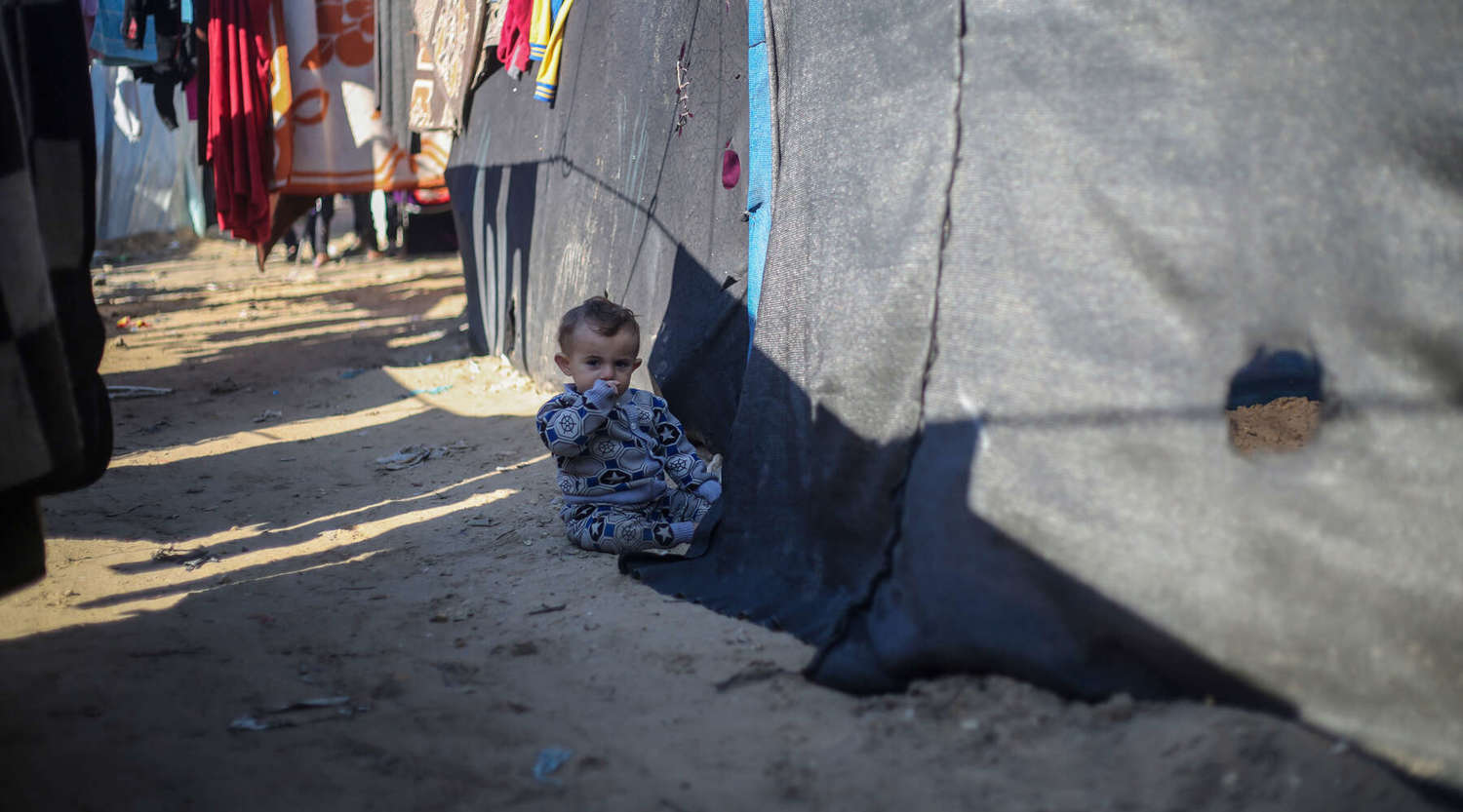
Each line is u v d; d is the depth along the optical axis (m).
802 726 2.28
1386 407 2.04
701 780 2.06
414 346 9.02
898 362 2.74
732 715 2.35
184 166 20.92
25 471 2.43
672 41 5.04
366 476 4.91
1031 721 2.16
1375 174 2.14
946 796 1.95
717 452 4.74
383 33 8.73
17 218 2.44
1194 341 2.21
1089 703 2.18
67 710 2.40
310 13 9.20
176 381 7.66
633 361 3.69
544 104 6.65
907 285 2.71
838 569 2.92
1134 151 2.35
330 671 2.65
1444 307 2.03
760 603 3.01
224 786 2.06
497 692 2.51
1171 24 2.36
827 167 3.11
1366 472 2.02
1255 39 2.27
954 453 2.45
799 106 3.34
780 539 3.19
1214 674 2.06
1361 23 2.20
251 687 2.54
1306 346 2.15
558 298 6.49
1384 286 2.09
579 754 2.19
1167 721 2.05
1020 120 2.54
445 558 3.63
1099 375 2.28
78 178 2.76
